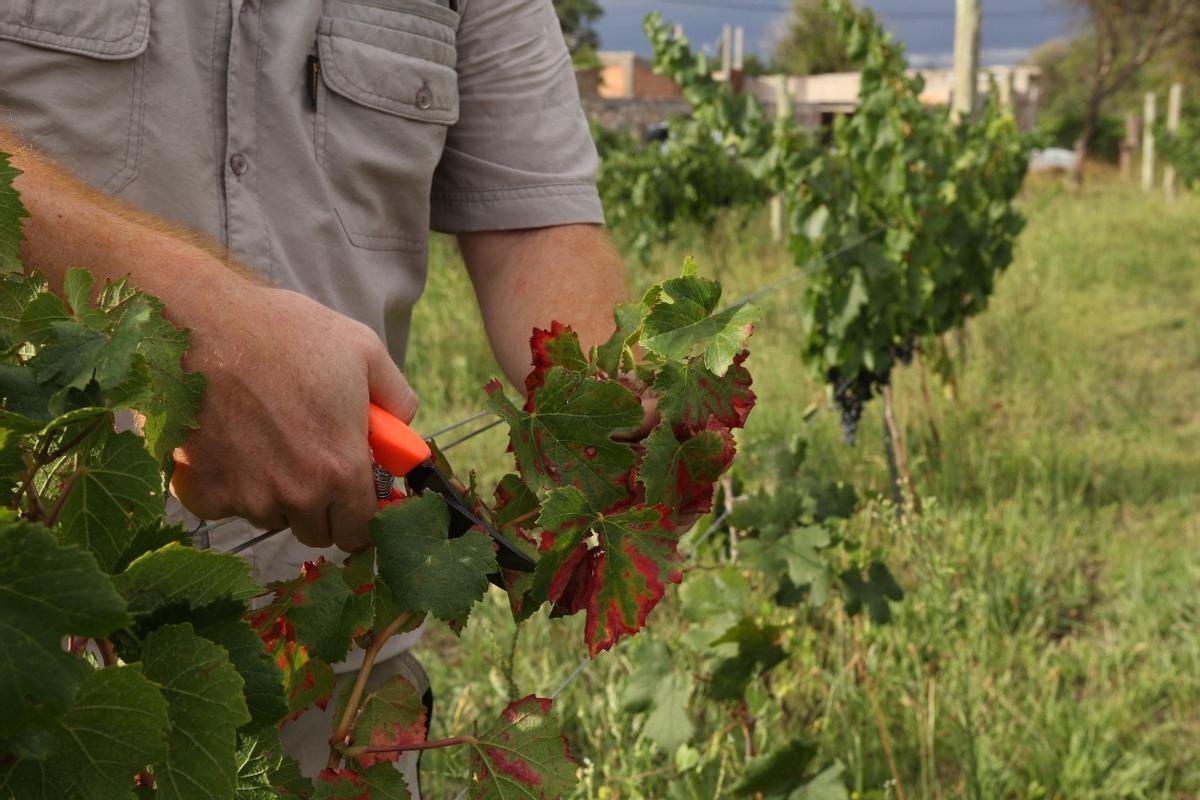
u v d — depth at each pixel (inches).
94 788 19.4
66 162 45.3
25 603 17.1
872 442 213.0
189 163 48.1
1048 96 1845.5
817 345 198.4
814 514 102.9
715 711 112.6
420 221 56.6
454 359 253.3
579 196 58.6
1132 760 118.6
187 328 29.8
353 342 33.4
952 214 206.7
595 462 33.7
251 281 37.1
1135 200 668.1
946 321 219.6
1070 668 135.9
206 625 21.7
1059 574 165.6
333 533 34.4
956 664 124.3
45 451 21.5
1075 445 217.5
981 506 176.2
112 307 27.4
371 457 34.0
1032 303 307.6
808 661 119.3
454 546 30.9
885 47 203.9
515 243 58.4
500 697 115.0
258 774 24.6
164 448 30.0
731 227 426.9
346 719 32.1
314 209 51.4
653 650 93.7
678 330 32.1
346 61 51.7
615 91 1190.3
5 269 23.8
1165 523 186.5
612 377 35.7
